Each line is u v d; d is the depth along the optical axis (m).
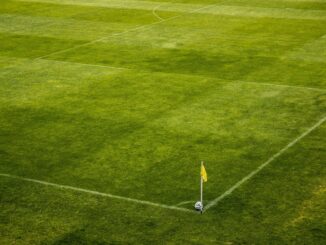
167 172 13.02
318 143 14.35
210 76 19.62
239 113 16.34
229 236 10.60
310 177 12.66
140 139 14.71
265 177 12.72
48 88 18.61
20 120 16.09
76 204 11.77
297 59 21.44
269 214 11.27
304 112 16.36
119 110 16.66
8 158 13.84
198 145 14.34
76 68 20.72
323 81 18.98
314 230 10.70
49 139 14.84
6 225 11.03
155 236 10.63
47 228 10.93
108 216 11.31
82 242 10.48
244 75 19.69
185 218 11.20
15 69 20.69
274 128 15.30
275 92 18.02
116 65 21.00
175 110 16.59
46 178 12.86
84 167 13.33
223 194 12.05
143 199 11.92
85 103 17.27
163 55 22.23
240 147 14.20
